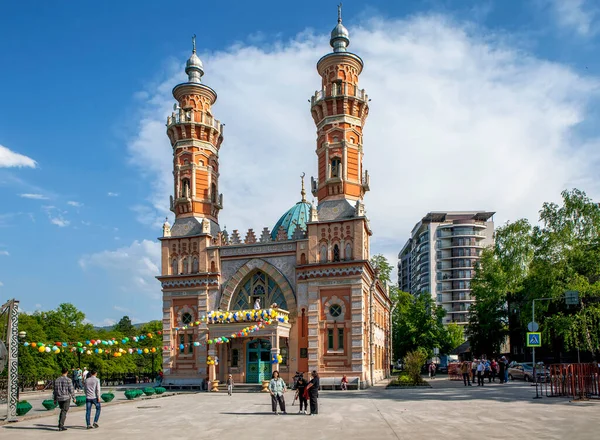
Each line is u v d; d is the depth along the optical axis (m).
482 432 20.84
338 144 53.59
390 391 44.34
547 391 37.06
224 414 29.73
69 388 24.66
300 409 29.17
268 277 53.38
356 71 56.12
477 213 156.12
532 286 59.75
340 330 49.12
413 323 92.06
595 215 57.91
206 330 52.91
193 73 60.47
